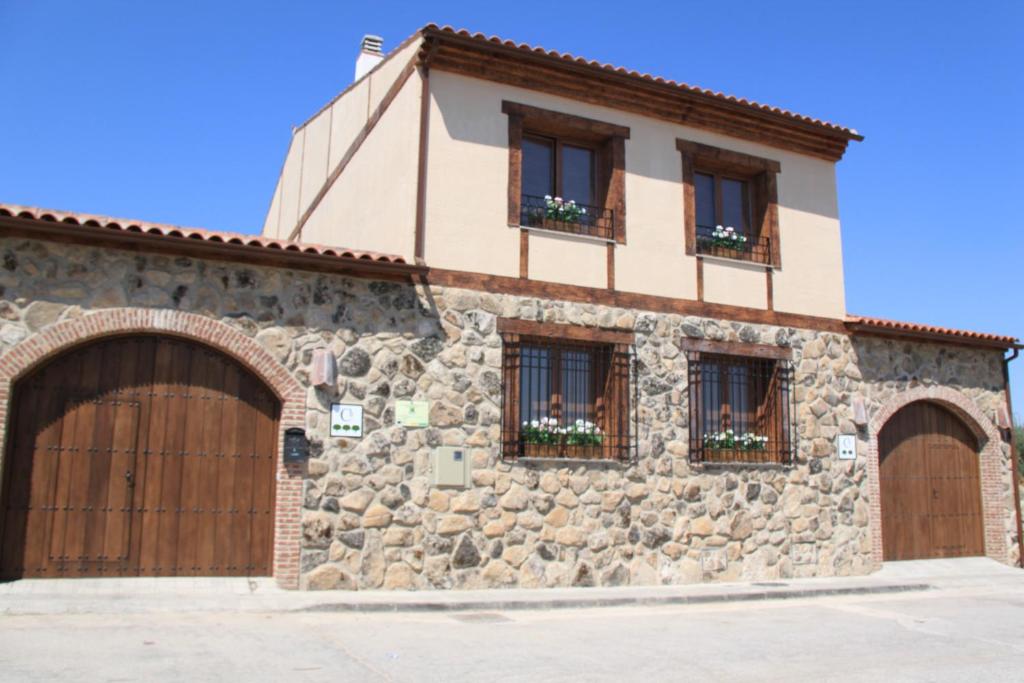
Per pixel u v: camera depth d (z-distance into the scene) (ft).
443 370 36.96
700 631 29.99
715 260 44.42
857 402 47.06
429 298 37.19
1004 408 52.42
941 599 40.45
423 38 38.01
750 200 47.70
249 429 34.37
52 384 31.81
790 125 46.96
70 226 30.78
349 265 35.32
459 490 36.47
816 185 48.73
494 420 37.60
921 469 50.26
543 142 42.19
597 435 39.93
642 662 24.49
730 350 43.88
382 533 34.88
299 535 33.55
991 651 28.04
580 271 40.70
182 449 33.30
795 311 46.44
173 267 33.17
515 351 38.58
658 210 43.24
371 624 29.09
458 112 39.11
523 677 22.17
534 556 37.45
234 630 26.81
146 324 32.40
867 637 29.81
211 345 33.45
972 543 51.24
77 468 31.83
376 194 43.11
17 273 30.99
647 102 43.42
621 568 39.22
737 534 42.37
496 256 38.88
